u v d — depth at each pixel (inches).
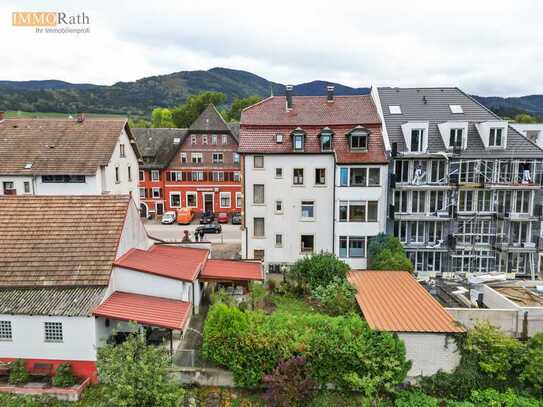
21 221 898.7
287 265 1338.6
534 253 1285.7
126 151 1631.4
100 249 849.5
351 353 736.3
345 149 1289.4
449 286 1204.5
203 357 787.4
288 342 746.8
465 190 1286.9
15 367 722.2
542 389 761.6
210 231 1809.8
